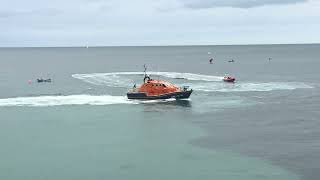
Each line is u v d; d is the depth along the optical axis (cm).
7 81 14112
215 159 5172
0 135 6362
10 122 7219
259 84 12594
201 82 13188
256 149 5550
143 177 4619
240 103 9012
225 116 7644
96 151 5534
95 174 4725
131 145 5803
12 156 5362
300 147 5600
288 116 7588
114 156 5334
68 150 5597
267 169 4816
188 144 5825
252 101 9281
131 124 7031
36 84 12988
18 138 6194
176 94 9200
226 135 6278
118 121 7256
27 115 7769
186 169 4847
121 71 18112
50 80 13725
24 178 4625
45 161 5166
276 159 5144
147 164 5025
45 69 19875
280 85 12319
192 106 8650
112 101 9106
